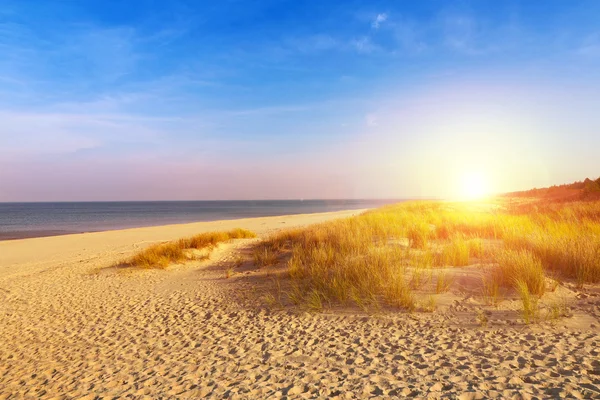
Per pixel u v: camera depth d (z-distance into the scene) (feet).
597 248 25.86
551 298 20.88
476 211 74.08
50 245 77.51
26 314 27.84
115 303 29.50
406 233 43.37
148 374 16.14
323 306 23.30
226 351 18.03
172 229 107.34
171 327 22.76
